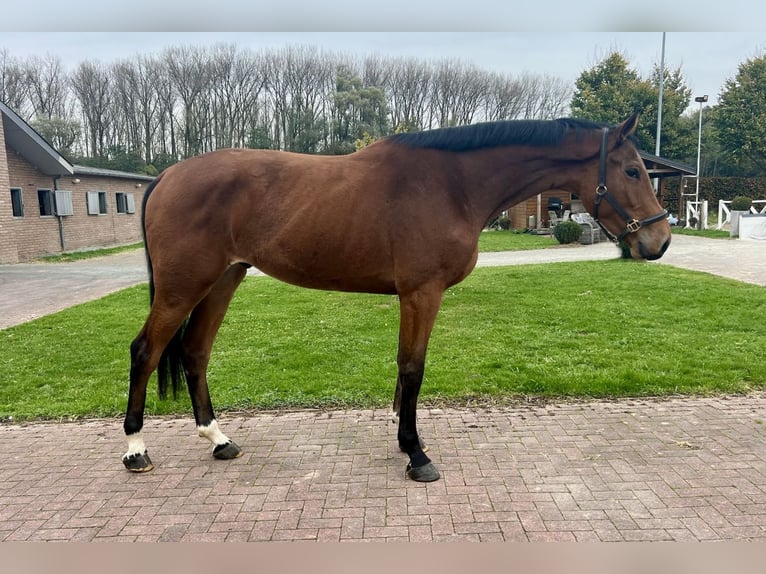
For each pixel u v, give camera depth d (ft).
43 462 10.69
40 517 8.60
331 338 20.27
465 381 14.84
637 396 13.79
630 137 9.87
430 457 10.48
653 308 24.12
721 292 27.14
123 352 18.99
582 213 70.13
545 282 31.91
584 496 8.94
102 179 67.67
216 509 8.75
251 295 30.40
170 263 9.37
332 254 9.28
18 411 13.46
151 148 115.65
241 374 16.05
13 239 49.88
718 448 10.68
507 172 9.93
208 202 9.30
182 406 13.70
